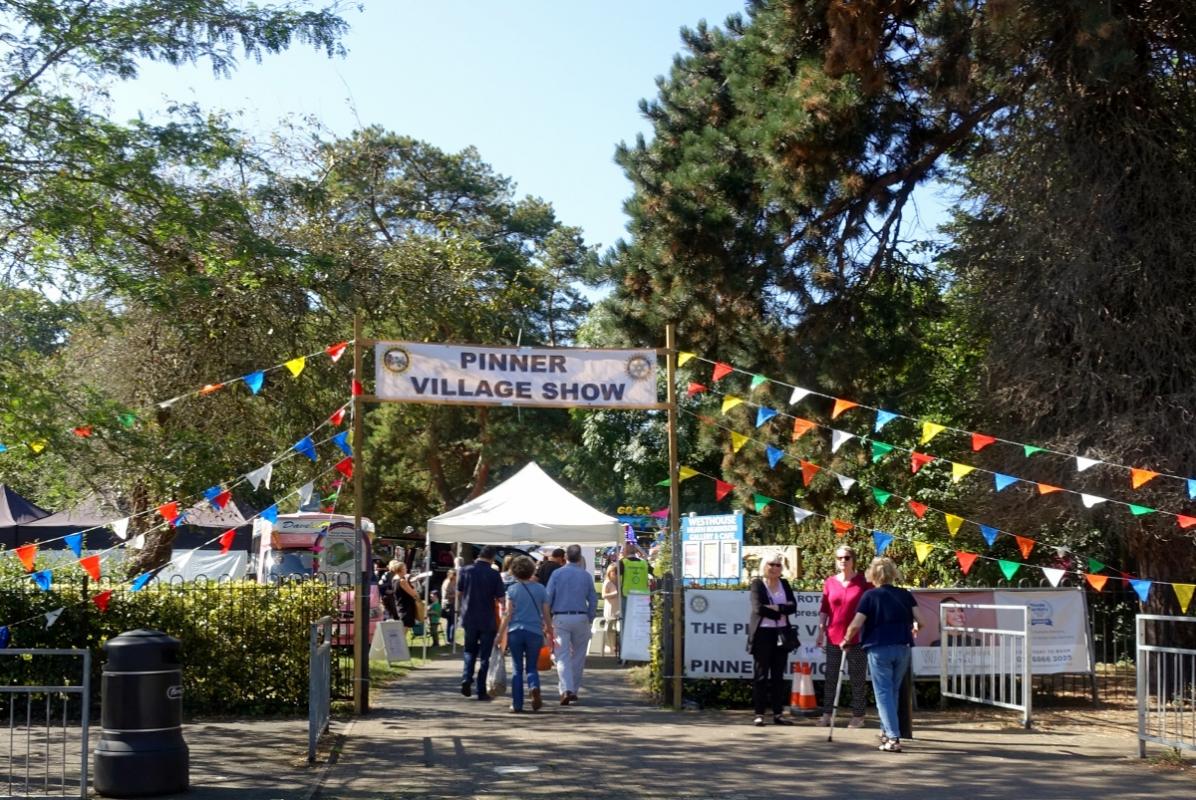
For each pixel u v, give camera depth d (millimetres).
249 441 18938
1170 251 14648
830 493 19812
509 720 12766
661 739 11492
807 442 18688
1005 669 13570
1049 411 15234
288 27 12273
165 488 13180
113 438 11945
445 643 24328
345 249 19906
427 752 10641
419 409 44562
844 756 10602
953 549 17469
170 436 13930
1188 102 15703
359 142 25562
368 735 11625
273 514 12258
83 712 8273
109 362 17969
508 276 45750
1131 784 9367
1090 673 14180
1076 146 15312
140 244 13359
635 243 19516
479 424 47062
